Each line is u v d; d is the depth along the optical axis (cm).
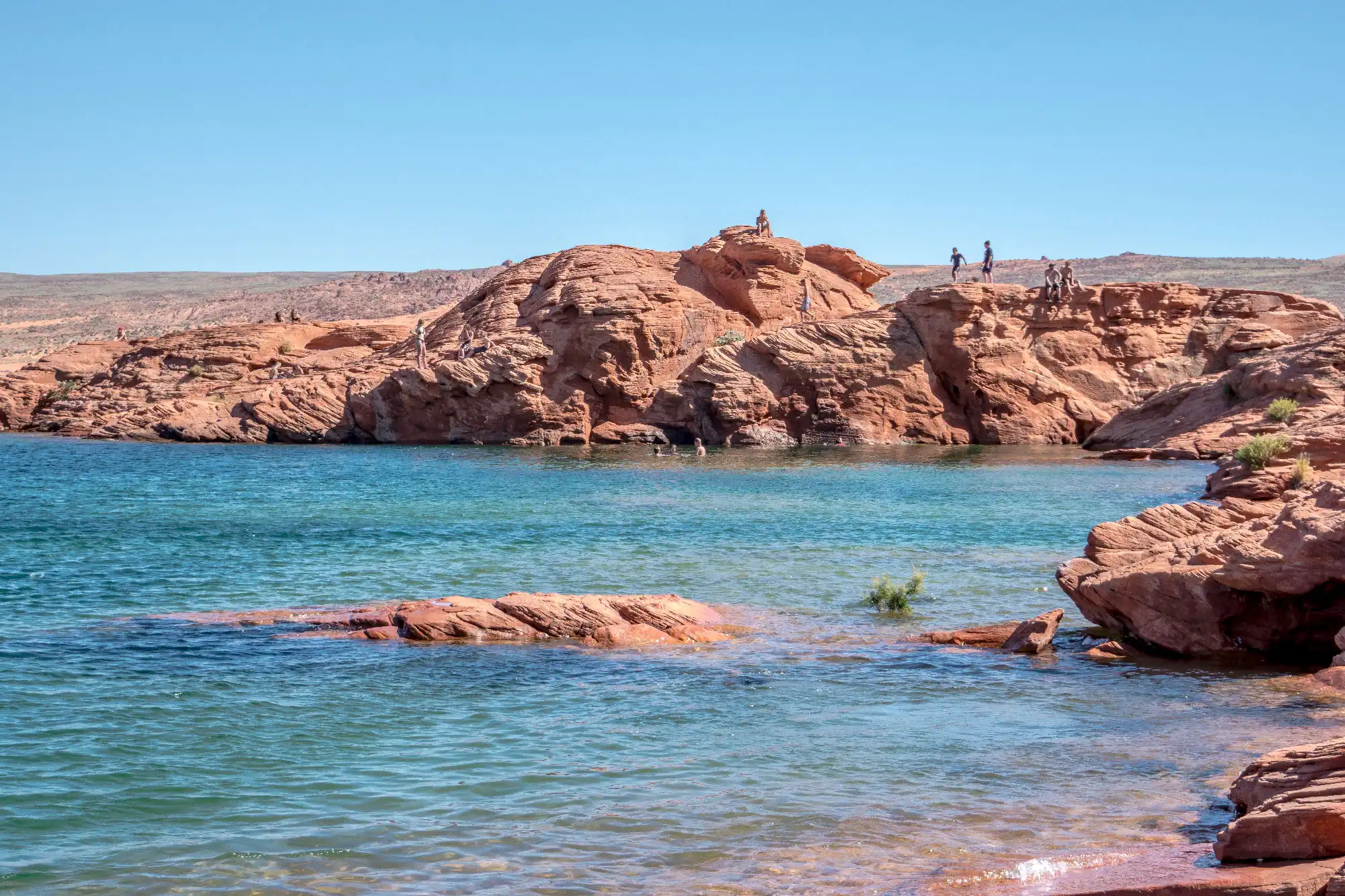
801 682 1556
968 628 1852
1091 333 7388
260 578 2430
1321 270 19088
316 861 943
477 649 1739
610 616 1869
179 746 1246
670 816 1038
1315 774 919
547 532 3197
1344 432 3503
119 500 4047
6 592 2219
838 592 2309
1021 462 5816
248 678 1547
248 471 5394
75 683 1509
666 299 7869
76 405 9238
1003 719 1364
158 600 2169
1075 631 1894
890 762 1198
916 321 7456
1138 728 1312
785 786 1123
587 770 1175
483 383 7562
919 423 7319
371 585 2358
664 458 6253
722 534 3194
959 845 958
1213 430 5819
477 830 1010
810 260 8775
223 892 884
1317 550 1588
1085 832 981
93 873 919
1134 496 4172
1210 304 7462
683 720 1363
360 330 9500
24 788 1105
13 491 4362
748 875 904
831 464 5716
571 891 878
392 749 1244
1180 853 905
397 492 4362
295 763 1195
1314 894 743
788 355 7412
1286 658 1672
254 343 9138
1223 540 1752
